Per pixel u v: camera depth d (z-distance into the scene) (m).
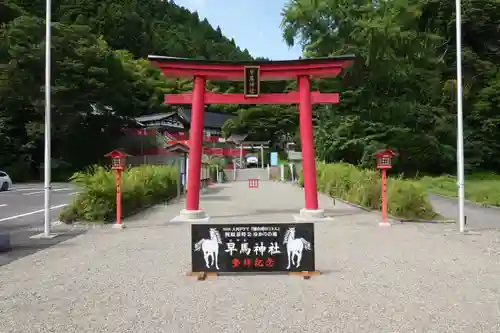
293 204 18.61
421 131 34.84
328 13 33.72
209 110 78.25
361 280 6.44
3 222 13.45
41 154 44.38
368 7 33.09
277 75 14.08
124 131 50.62
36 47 39.19
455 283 6.26
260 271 6.74
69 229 11.90
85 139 45.69
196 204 13.82
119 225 12.03
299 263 6.74
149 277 6.70
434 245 9.30
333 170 23.23
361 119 33.69
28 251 8.91
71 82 41.03
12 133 42.47
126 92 47.66
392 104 33.03
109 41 82.00
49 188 10.84
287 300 5.48
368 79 33.50
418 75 35.56
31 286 6.25
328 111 35.59
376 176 17.38
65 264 7.66
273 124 63.91
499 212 15.57
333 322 4.70
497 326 4.57
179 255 8.38
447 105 40.16
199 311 5.09
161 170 21.27
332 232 11.10
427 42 35.38
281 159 59.31
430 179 31.11
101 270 7.19
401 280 6.44
